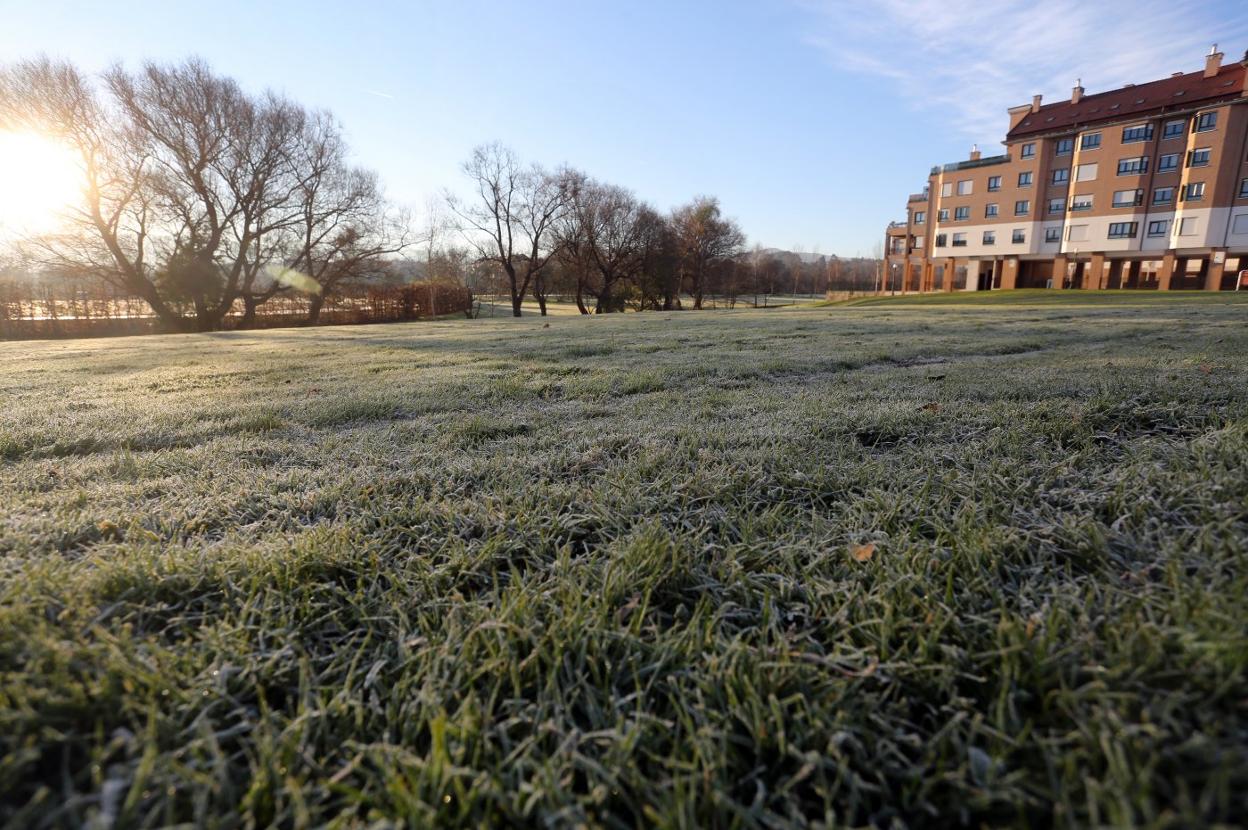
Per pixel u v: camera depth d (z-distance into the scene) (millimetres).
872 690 1034
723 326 11672
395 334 12430
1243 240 33406
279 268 27953
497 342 8906
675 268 42469
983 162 42875
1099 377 3631
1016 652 1041
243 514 1838
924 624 1157
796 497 1915
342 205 27906
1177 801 746
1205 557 1297
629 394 3914
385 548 1587
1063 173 39500
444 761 872
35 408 3752
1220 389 2959
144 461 2451
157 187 22656
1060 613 1128
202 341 11688
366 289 31125
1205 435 2209
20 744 887
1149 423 2520
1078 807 777
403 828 792
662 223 41531
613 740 920
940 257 46281
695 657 1123
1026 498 1752
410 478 2135
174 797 830
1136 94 37906
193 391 4473
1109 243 37688
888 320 12250
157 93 21625
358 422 3264
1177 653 987
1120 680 956
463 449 2598
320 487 2074
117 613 1255
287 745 907
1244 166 32938
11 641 1080
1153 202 36250
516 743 939
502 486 2051
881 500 1783
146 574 1382
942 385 3703
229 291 25656
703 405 3383
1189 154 34438
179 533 1672
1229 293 25078
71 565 1441
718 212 45719
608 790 850
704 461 2225
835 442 2453
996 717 941
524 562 1547
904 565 1386
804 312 18875
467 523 1733
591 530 1712
